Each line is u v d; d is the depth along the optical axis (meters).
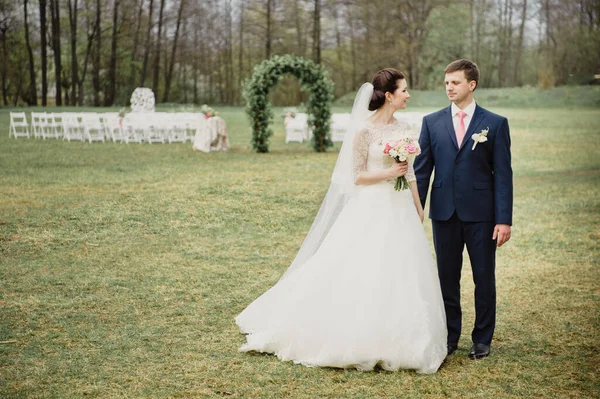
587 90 41.16
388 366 3.55
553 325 4.43
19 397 3.14
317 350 3.65
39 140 18.17
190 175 11.47
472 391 3.29
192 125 19.58
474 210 3.76
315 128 16.28
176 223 7.70
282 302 4.00
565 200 9.73
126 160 13.79
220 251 6.56
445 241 3.88
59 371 3.50
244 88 15.88
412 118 17.97
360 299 3.63
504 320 4.55
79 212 8.00
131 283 5.35
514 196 10.12
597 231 7.65
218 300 4.94
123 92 46.91
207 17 49.50
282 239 7.15
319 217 4.08
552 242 7.12
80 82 42.56
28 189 9.68
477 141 3.71
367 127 3.87
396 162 3.76
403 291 3.64
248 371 3.53
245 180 10.86
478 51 50.66
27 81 44.91
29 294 4.96
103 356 3.73
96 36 44.09
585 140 18.72
